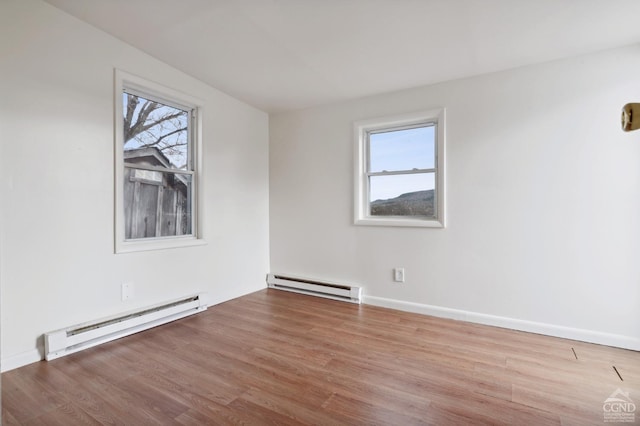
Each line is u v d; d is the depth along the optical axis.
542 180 2.56
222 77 3.03
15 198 1.97
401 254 3.19
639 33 2.15
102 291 2.39
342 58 2.63
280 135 3.96
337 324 2.78
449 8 1.96
